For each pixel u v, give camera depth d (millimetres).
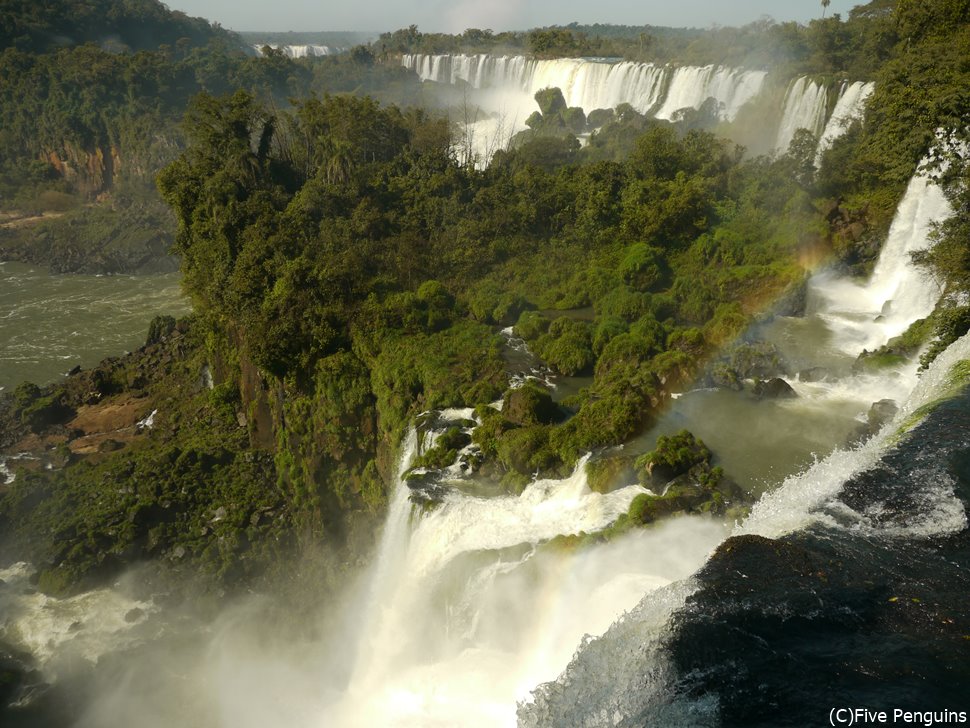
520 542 31312
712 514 29062
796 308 49531
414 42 189250
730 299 50875
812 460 33938
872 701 14188
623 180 65438
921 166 46844
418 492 36750
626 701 15164
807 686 14656
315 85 169375
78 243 118312
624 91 108938
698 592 17375
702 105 89062
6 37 170875
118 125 146000
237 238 61875
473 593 30734
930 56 54438
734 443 35562
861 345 45219
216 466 53844
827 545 18828
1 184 145125
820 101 71750
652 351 44781
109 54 163250
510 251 62188
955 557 18141
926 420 24453
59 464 57031
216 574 45375
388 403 46062
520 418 39250
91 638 42500
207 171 67438
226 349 59594
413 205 67062
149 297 99188
